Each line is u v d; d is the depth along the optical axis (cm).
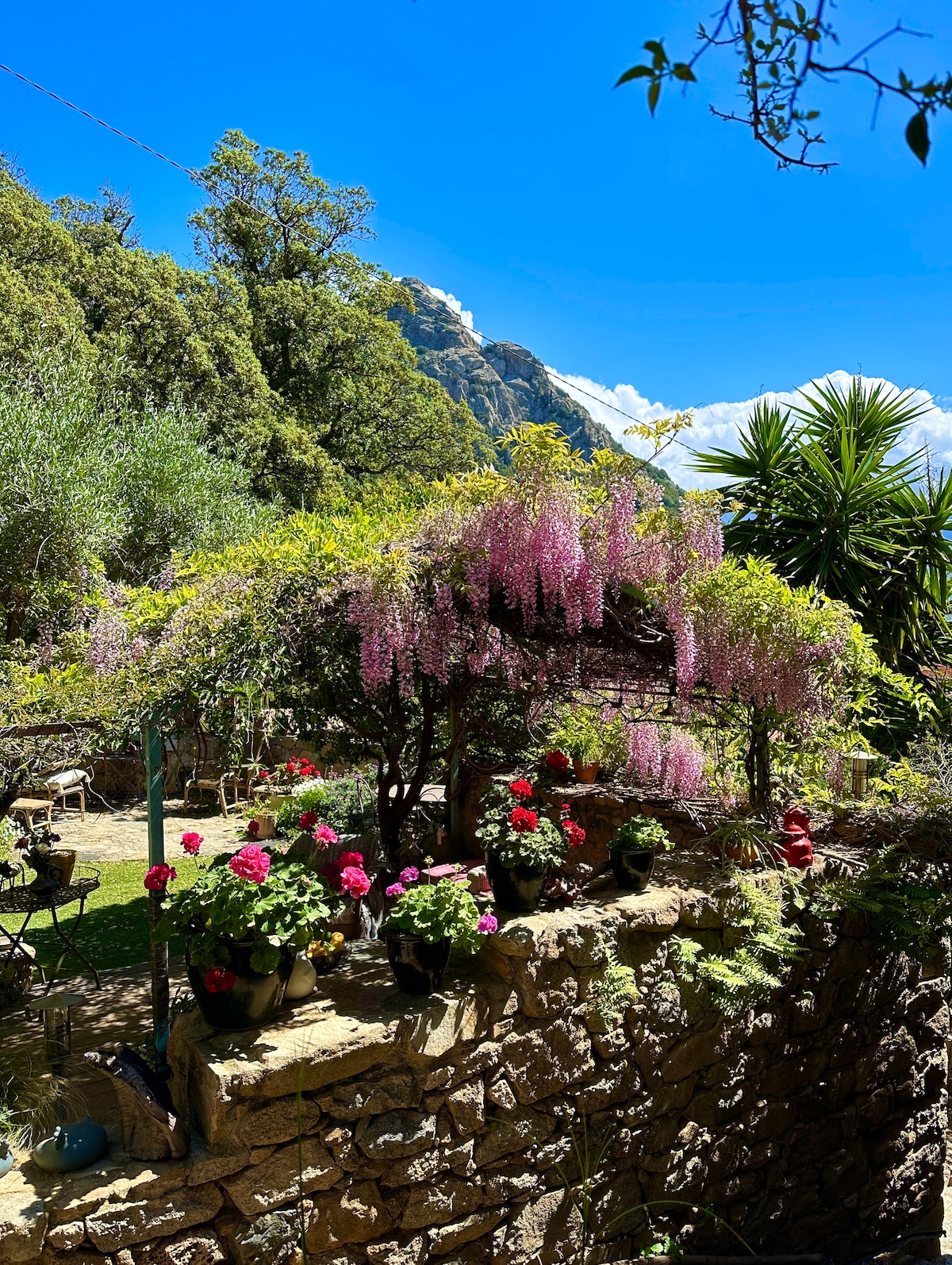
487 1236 310
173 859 771
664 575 383
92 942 572
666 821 508
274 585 364
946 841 451
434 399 2136
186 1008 338
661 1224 366
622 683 472
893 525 637
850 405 679
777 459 664
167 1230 245
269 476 1630
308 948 305
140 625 359
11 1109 279
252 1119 259
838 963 442
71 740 315
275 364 1927
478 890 420
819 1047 435
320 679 412
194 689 330
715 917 391
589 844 542
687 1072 377
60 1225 231
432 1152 295
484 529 369
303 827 399
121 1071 261
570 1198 334
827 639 399
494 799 434
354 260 2030
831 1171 440
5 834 466
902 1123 484
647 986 364
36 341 1097
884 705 572
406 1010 296
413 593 373
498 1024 315
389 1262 284
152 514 1030
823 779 507
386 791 531
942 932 440
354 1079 279
